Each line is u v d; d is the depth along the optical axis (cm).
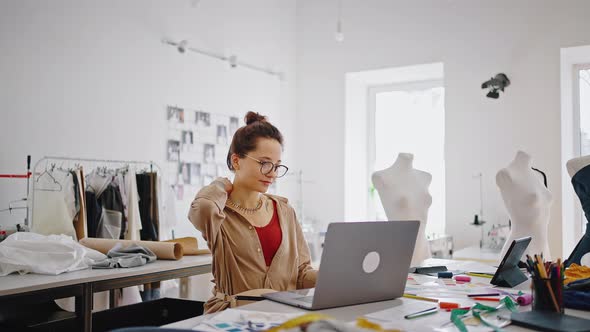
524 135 490
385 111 633
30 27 376
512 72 498
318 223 608
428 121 607
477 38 517
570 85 509
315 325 114
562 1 478
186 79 495
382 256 162
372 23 580
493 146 504
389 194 373
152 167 459
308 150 618
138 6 454
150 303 301
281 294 172
